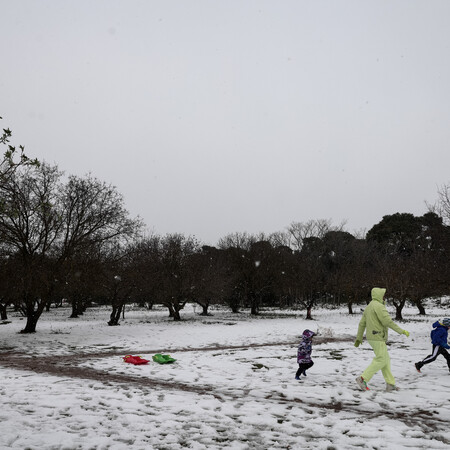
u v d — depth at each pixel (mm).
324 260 60031
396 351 12891
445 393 7270
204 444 4883
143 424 5594
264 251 42781
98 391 7547
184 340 17703
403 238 58625
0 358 12844
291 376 9070
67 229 22328
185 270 32969
